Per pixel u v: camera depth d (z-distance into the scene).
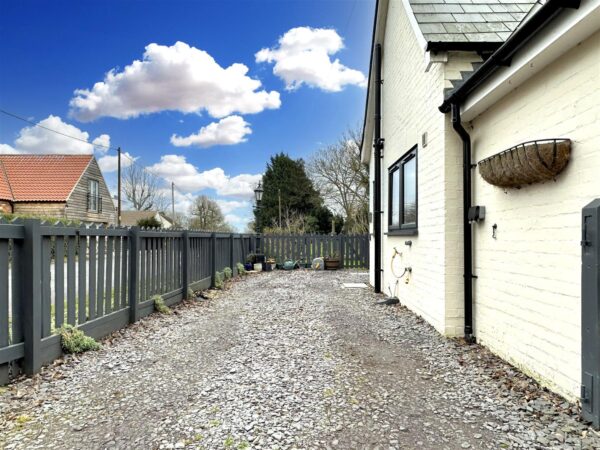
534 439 2.14
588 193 2.45
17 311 3.04
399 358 3.63
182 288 6.68
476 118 4.06
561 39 2.47
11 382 2.94
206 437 2.20
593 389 2.24
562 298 2.70
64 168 22.33
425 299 5.14
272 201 33.69
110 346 3.97
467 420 2.39
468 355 3.69
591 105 2.43
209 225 35.09
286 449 2.08
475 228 4.12
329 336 4.45
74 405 2.60
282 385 2.97
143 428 2.30
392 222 7.30
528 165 2.75
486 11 5.09
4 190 20.02
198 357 3.66
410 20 5.09
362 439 2.18
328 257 13.69
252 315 5.63
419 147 5.35
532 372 3.06
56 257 3.52
